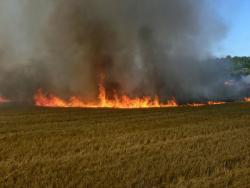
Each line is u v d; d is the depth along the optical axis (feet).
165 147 31.71
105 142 34.01
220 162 26.68
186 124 46.06
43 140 35.19
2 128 43.14
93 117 54.19
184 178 22.90
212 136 36.99
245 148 31.04
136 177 22.80
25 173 23.86
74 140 35.04
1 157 28.43
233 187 21.38
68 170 24.61
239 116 54.60
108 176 23.13
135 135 37.83
